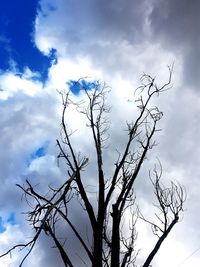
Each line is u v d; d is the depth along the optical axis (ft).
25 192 25.98
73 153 36.68
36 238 17.26
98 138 39.37
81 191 34.65
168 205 35.94
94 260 30.78
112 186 35.58
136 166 37.86
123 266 32.83
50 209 18.60
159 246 33.19
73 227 32.53
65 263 30.96
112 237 32.91
